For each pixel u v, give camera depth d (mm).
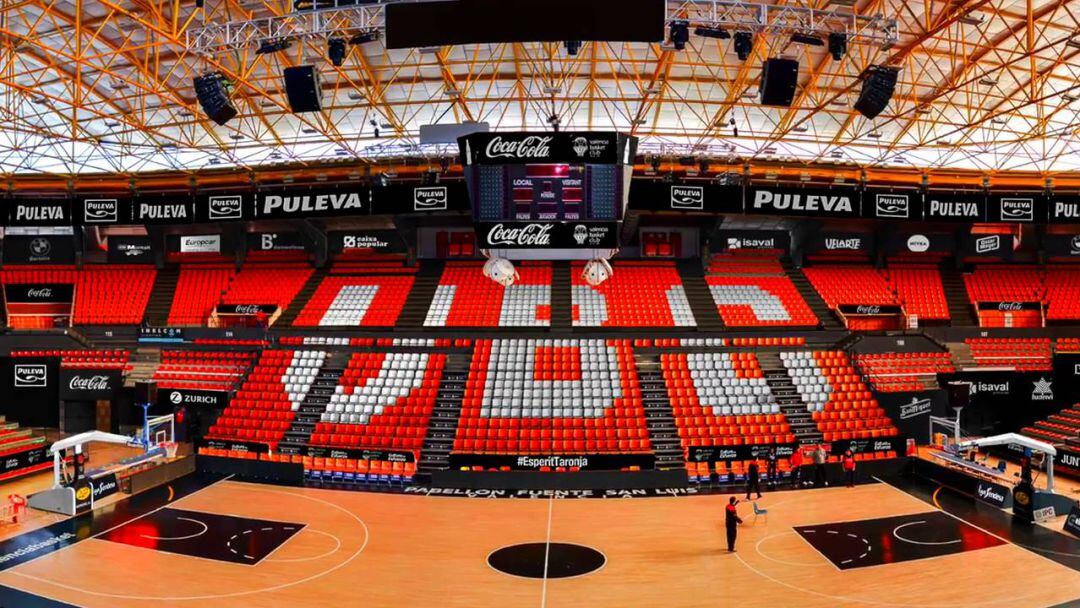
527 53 25297
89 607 13984
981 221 25891
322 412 26953
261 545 17656
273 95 27953
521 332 31203
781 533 18547
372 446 24953
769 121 30531
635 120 28688
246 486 23188
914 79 27047
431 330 32125
